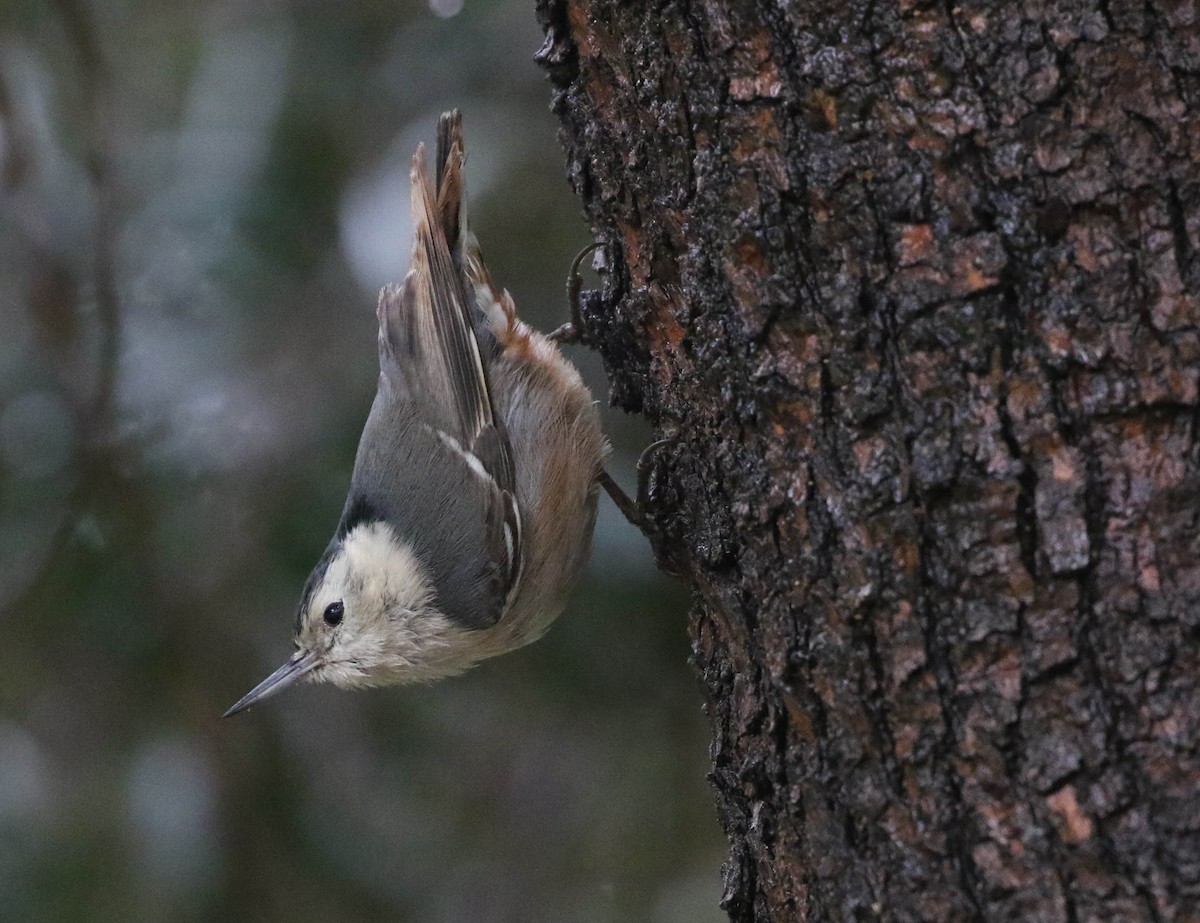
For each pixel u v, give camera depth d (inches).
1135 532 187.3
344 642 343.6
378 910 413.7
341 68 424.5
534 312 418.0
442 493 332.2
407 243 415.5
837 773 212.4
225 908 398.6
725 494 233.5
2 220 430.0
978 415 195.3
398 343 340.2
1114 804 187.5
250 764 411.2
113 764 410.3
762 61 208.5
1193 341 185.5
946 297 196.5
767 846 231.1
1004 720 194.4
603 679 415.5
